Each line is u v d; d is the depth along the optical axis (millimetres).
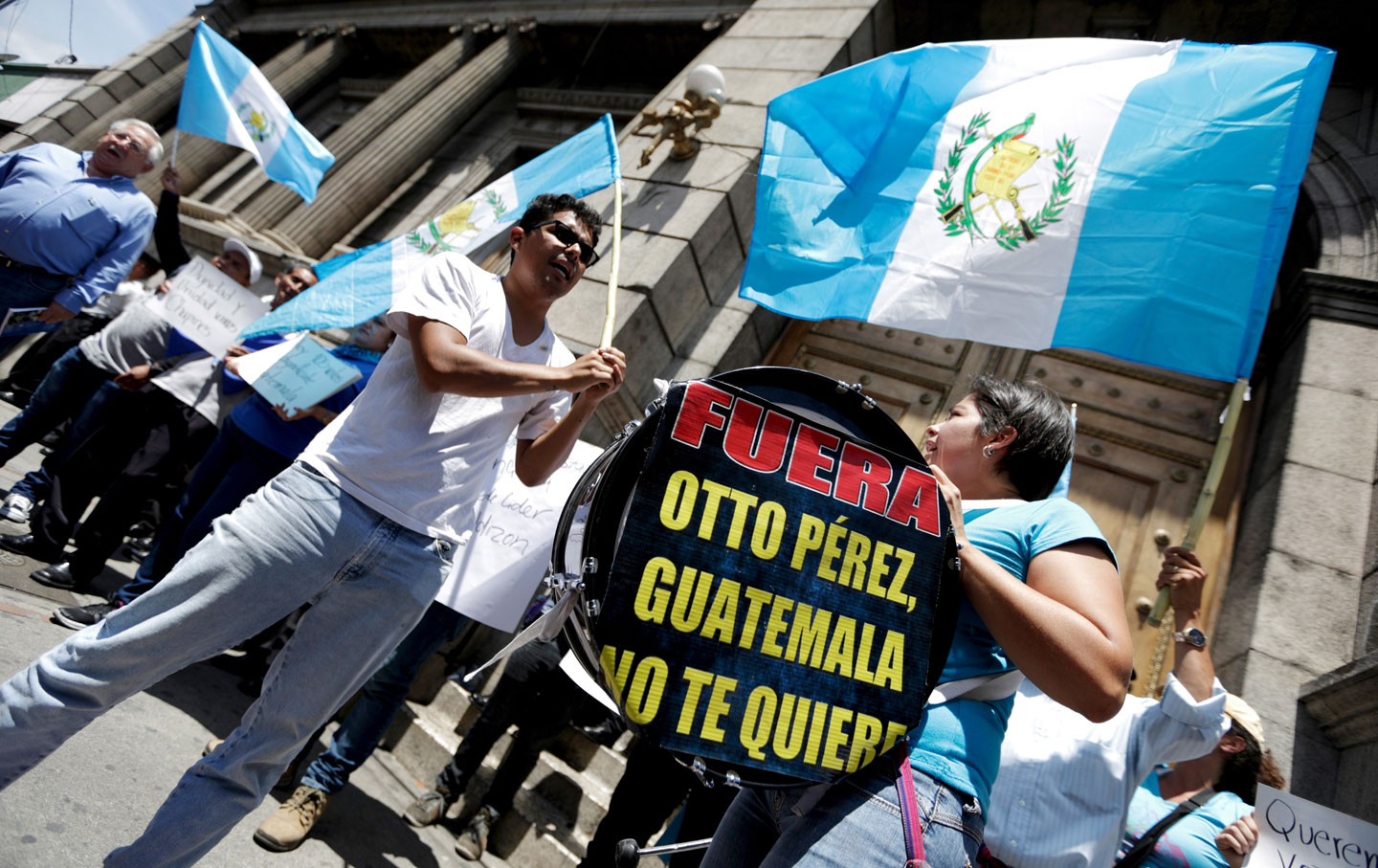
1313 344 3955
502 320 1843
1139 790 2248
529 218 1988
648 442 1230
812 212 2871
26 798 1709
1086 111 2645
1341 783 2795
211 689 3148
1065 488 1935
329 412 3346
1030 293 2537
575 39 9086
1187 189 2430
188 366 3906
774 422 1271
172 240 5078
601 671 1128
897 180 2824
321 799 2355
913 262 2715
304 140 5191
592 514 1190
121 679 1501
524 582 3027
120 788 1953
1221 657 3490
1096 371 4660
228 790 1579
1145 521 4172
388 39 10711
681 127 5434
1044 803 1941
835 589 1217
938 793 1172
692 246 5008
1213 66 2537
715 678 1131
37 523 3539
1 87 13773
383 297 3654
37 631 2689
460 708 3801
